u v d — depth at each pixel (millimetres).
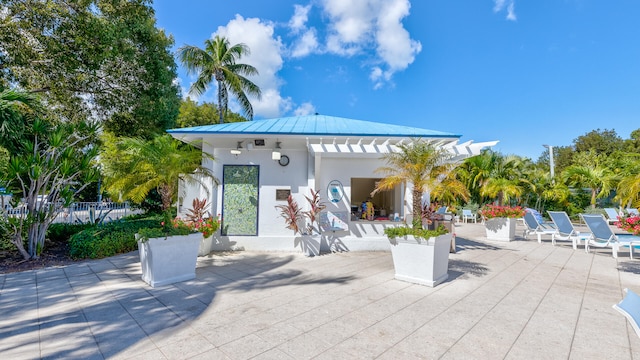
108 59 11172
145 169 7234
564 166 32531
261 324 3719
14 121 6961
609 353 3049
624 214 15320
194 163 7613
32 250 7383
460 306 4387
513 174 18000
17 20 8867
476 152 8258
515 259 7785
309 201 8445
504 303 4531
